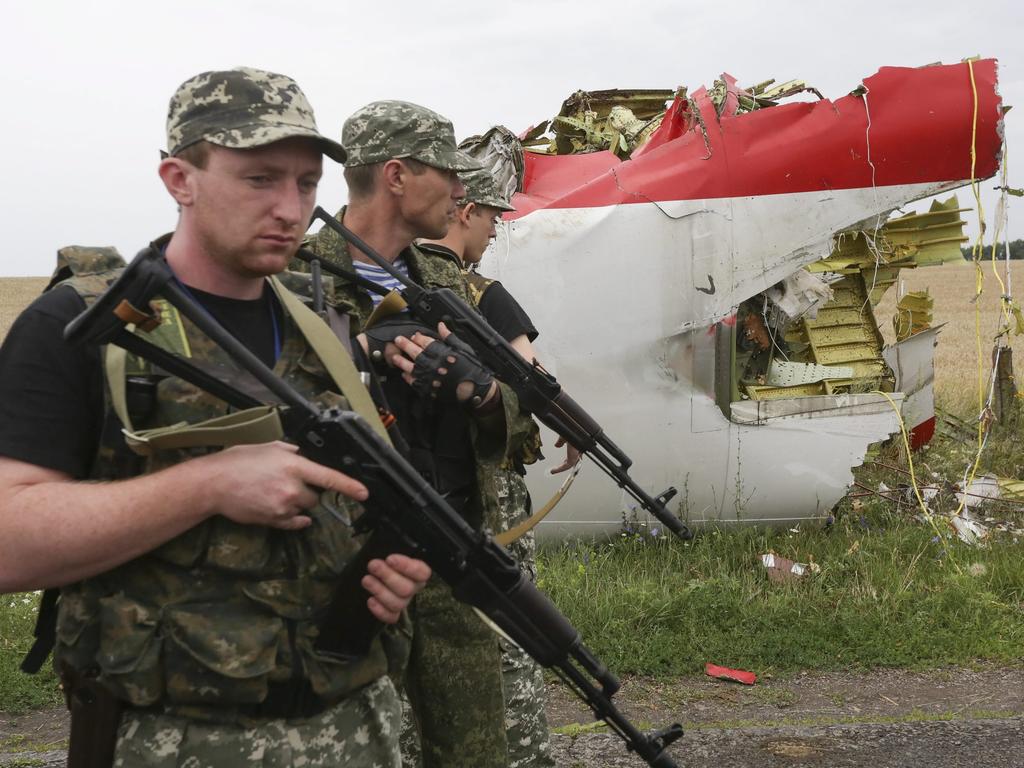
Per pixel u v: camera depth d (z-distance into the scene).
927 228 9.05
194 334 1.90
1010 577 6.18
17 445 1.75
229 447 1.82
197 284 1.95
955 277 57.00
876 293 9.20
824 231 6.83
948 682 5.08
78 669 1.87
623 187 6.70
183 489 1.74
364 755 2.02
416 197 3.01
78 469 1.82
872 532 7.14
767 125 6.83
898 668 5.26
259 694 1.85
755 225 6.76
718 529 6.96
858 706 4.79
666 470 6.83
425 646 2.69
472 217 3.82
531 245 6.58
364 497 1.83
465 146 7.13
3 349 1.80
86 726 1.91
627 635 5.45
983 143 6.96
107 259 1.92
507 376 2.88
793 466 6.93
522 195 6.94
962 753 4.23
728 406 6.91
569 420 3.27
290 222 1.85
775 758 4.19
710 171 6.72
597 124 8.90
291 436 1.84
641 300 6.66
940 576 6.21
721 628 5.61
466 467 2.78
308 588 1.92
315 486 1.80
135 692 1.83
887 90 6.90
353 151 3.03
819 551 6.71
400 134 2.99
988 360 18.67
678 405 6.77
